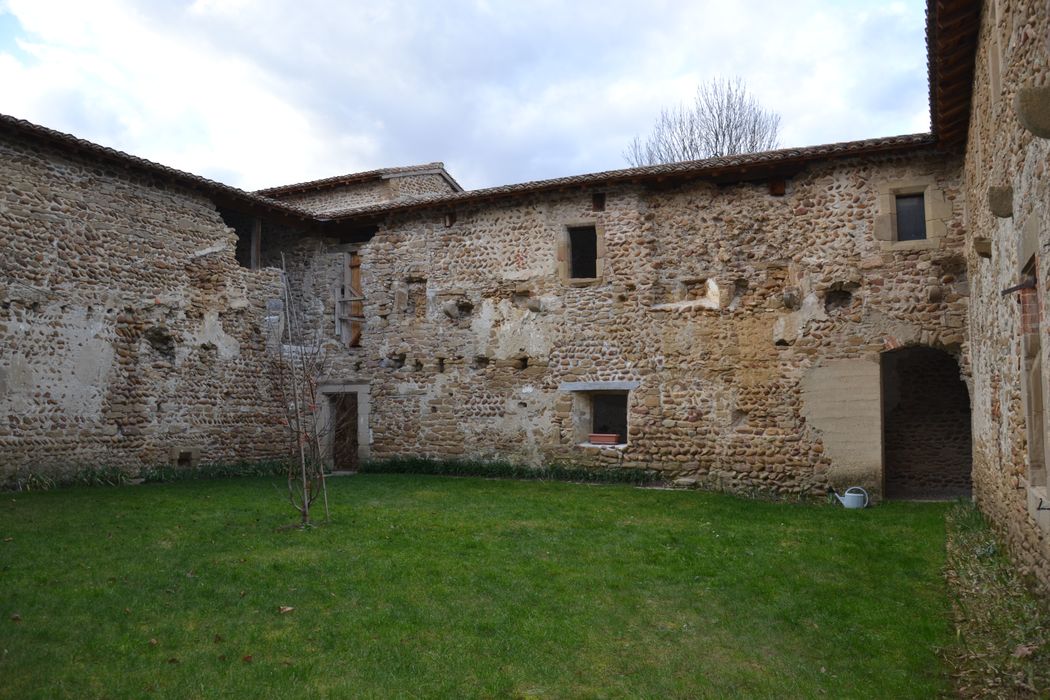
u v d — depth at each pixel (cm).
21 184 1038
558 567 626
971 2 683
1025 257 528
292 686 391
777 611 529
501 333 1329
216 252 1316
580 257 1382
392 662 425
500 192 1297
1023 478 580
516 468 1280
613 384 1236
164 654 425
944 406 1250
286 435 1428
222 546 663
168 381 1227
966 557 673
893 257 1070
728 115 2362
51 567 577
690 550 698
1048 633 442
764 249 1152
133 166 1163
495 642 460
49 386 1059
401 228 1429
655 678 417
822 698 395
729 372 1161
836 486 1078
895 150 1062
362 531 743
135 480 1138
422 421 1389
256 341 1389
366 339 1445
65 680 385
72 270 1095
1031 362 548
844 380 1086
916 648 462
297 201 1820
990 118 679
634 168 1245
